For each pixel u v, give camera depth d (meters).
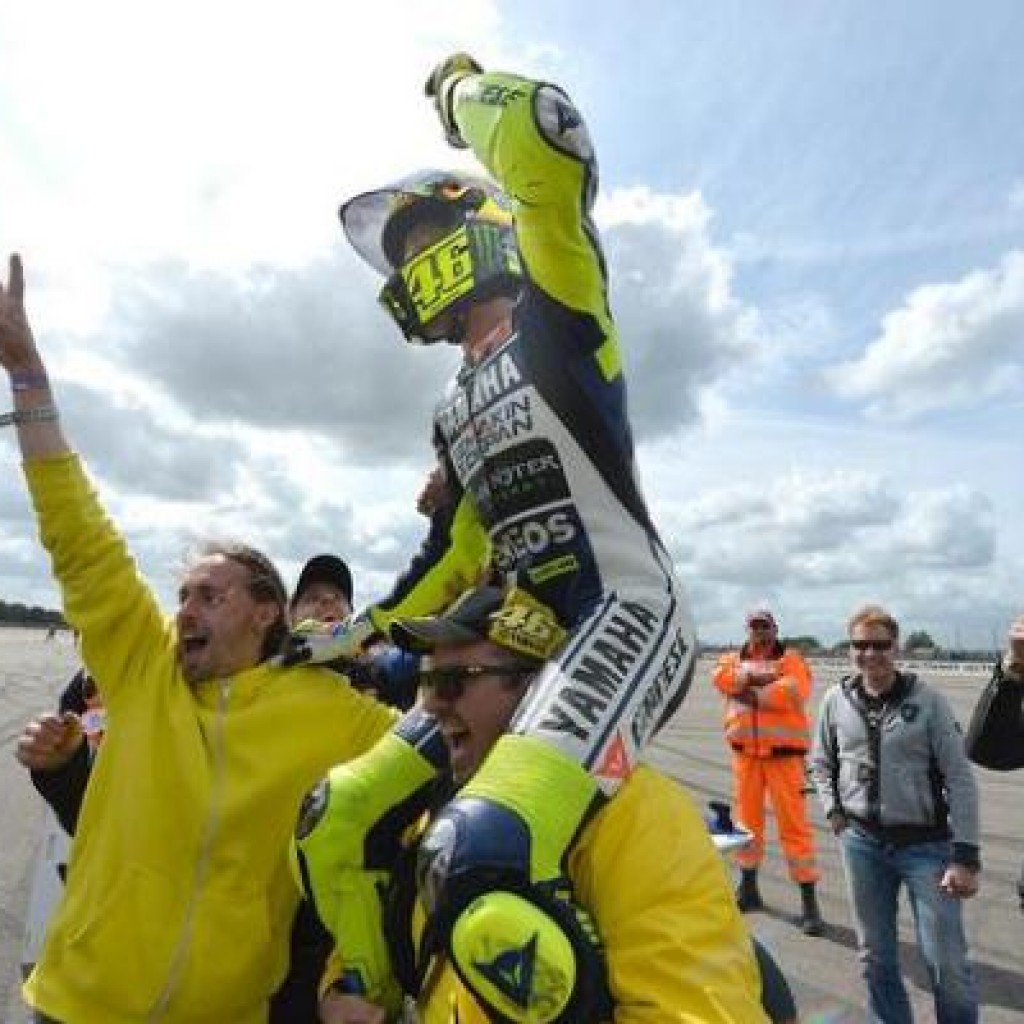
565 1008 1.36
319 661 2.44
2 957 5.25
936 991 4.35
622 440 1.88
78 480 2.50
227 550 2.52
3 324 2.44
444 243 2.08
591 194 1.78
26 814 8.90
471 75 1.91
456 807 1.49
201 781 2.26
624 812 1.59
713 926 1.54
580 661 1.65
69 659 44.06
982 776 13.18
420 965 1.68
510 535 1.95
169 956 2.18
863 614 4.75
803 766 6.79
